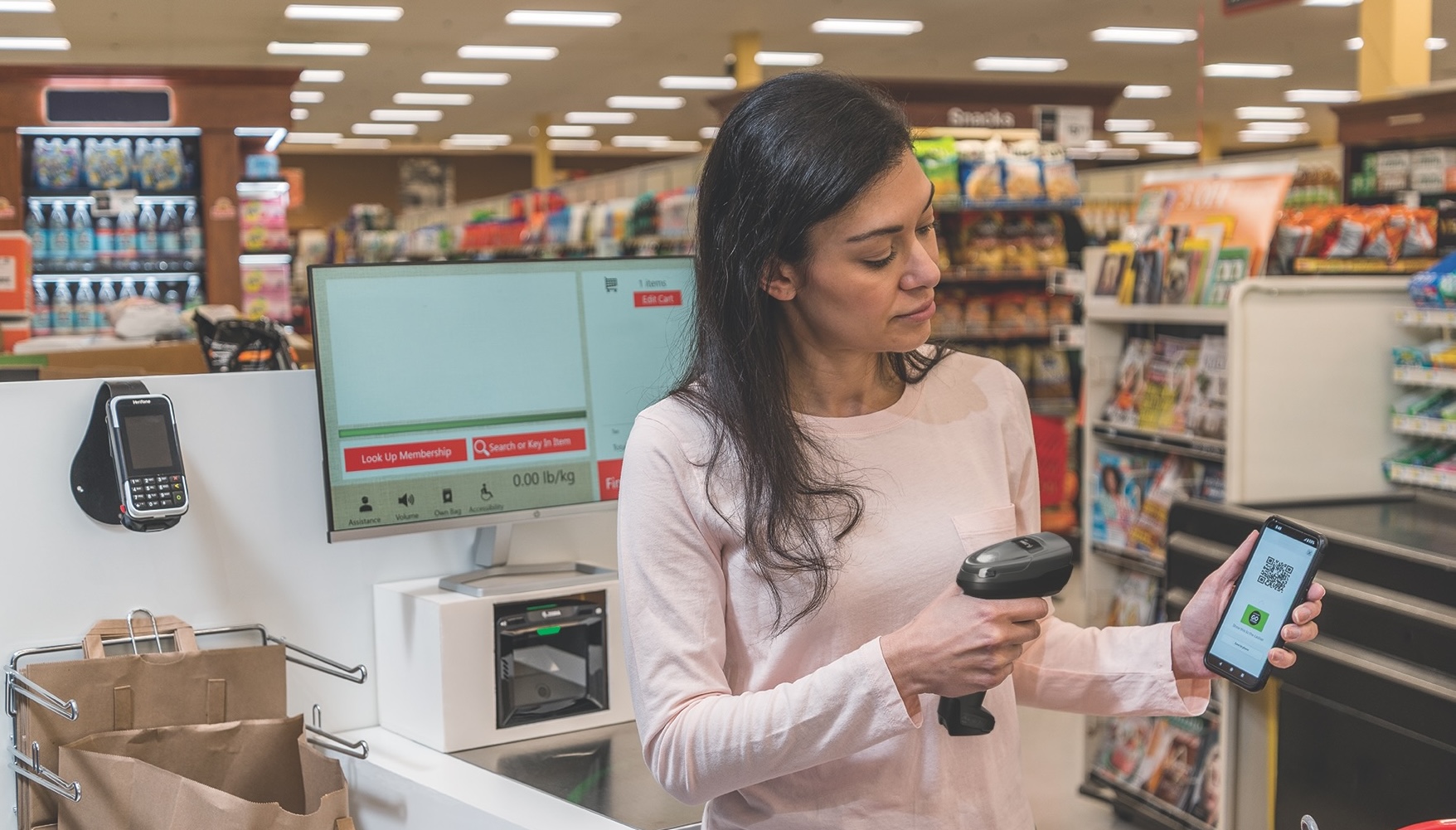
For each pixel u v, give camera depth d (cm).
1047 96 971
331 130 2186
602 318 215
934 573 123
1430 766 222
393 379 200
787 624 120
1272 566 127
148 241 884
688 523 120
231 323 259
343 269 197
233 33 1346
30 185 865
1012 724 132
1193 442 337
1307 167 483
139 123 868
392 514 199
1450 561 226
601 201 1220
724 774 112
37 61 1500
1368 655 237
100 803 166
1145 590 375
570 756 199
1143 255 366
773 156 114
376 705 217
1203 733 338
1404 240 335
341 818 167
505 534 217
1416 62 425
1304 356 310
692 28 1352
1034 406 745
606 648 214
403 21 1292
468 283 206
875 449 126
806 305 119
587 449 214
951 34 1396
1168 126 2100
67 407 190
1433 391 312
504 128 2184
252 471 204
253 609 205
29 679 168
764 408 119
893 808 122
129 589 195
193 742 176
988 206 702
